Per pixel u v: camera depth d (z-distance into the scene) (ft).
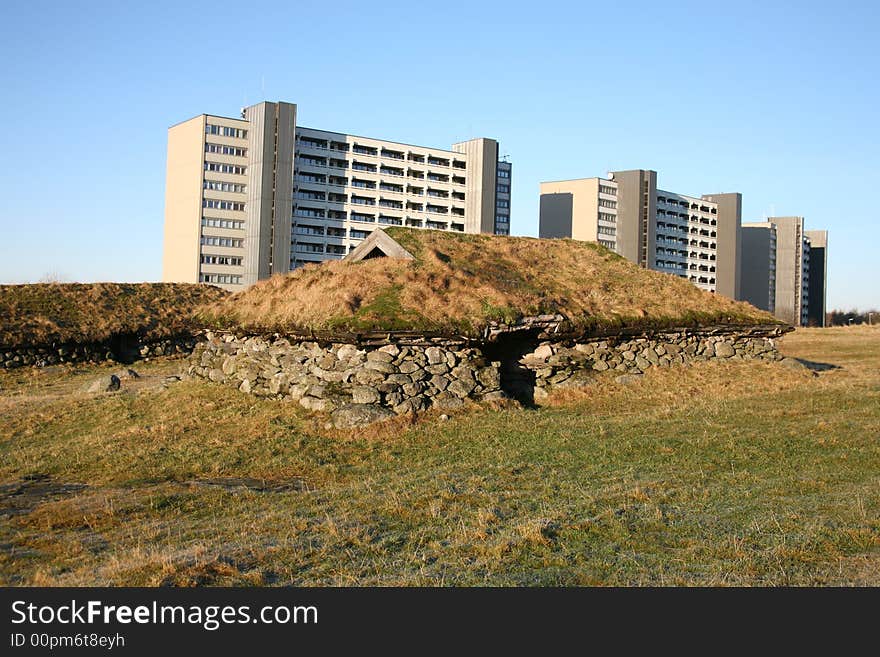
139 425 61.87
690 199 534.37
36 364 111.14
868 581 25.73
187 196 369.71
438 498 36.73
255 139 367.66
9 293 124.98
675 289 90.68
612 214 489.67
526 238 95.09
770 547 28.91
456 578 26.07
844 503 34.45
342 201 398.01
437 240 83.71
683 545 29.43
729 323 85.87
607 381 73.10
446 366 63.31
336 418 56.59
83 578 26.48
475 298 68.69
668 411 61.46
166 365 121.29
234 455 49.57
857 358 138.10
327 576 26.68
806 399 67.77
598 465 43.62
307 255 386.52
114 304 132.36
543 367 71.56
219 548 29.76
